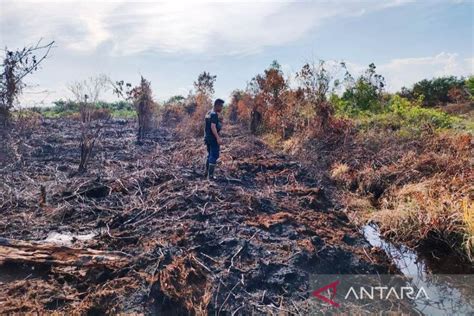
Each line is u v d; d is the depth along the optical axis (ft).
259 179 28.14
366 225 21.74
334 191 27.30
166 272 14.26
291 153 36.09
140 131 44.75
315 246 17.37
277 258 16.33
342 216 22.52
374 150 33.37
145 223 19.42
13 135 27.76
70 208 20.88
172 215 20.35
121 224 19.42
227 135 46.29
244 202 22.40
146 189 24.39
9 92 24.94
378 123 41.81
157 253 15.76
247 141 40.93
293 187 26.61
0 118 25.57
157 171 27.58
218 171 28.76
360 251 18.10
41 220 19.81
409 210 20.72
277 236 18.49
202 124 48.37
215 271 15.20
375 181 26.91
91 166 30.68
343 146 33.91
